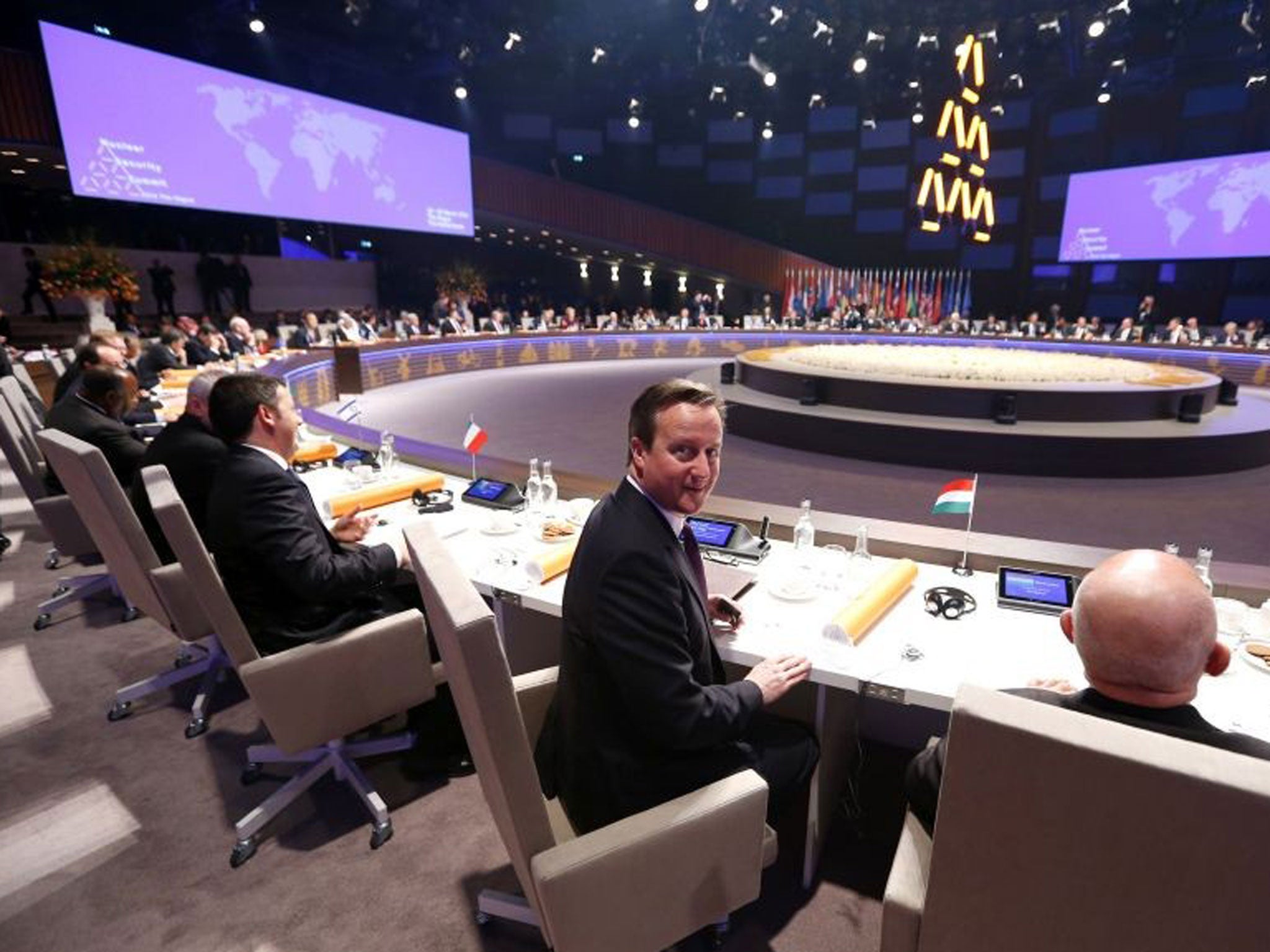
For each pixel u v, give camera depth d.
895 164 18.14
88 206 12.62
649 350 15.80
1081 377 7.46
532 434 7.59
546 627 2.28
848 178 18.62
